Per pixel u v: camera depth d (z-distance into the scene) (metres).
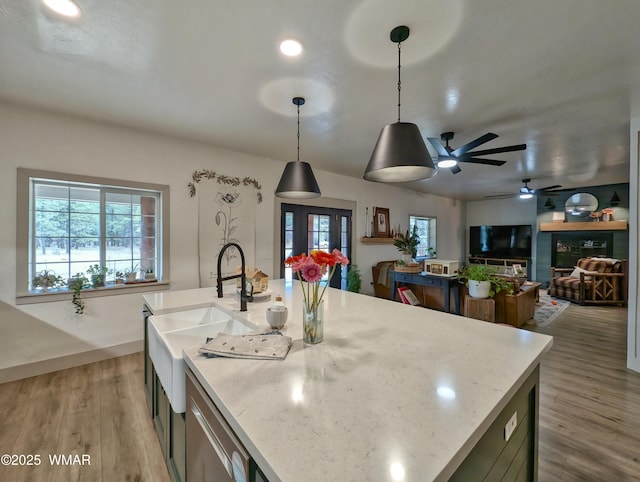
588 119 3.02
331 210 5.68
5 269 2.75
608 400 2.46
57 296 2.99
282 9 1.61
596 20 1.66
